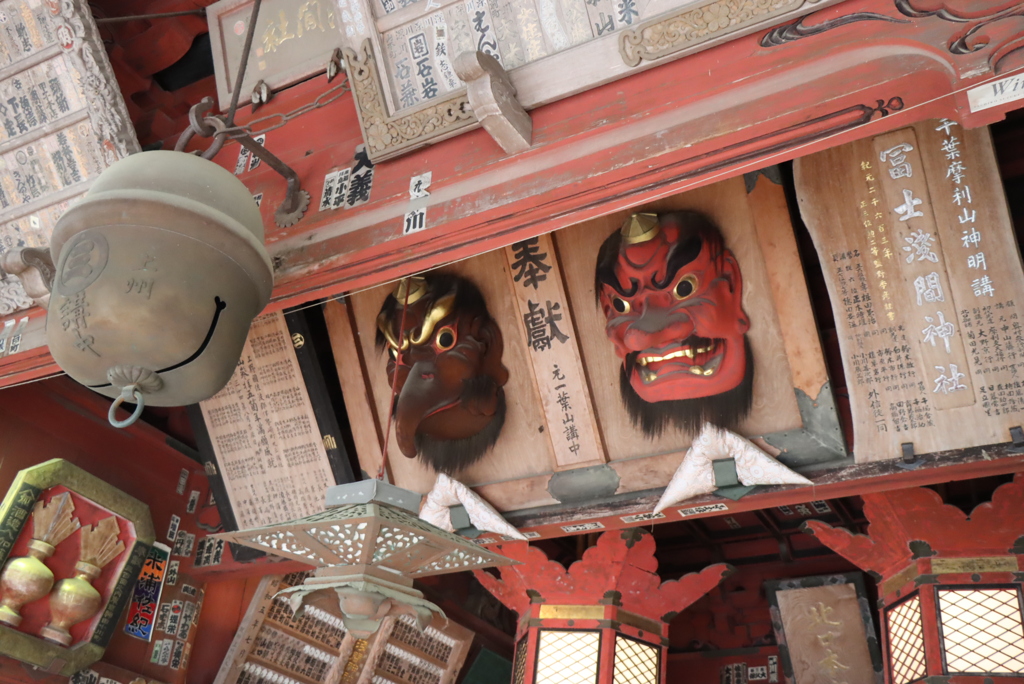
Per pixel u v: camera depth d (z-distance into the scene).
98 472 8.77
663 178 4.95
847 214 6.47
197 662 9.41
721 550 11.02
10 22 6.45
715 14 5.08
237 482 8.94
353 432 8.48
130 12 7.59
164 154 5.18
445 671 10.60
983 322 6.29
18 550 7.98
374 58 6.07
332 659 9.96
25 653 7.78
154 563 9.12
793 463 6.95
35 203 6.83
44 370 6.69
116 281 4.62
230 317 4.95
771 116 4.68
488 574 9.36
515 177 5.44
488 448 7.96
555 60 5.50
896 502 7.76
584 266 7.36
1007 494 7.39
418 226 5.65
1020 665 7.07
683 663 10.93
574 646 8.52
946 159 6.17
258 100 7.29
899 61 4.46
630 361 7.32
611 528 7.76
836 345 7.00
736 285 6.94
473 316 7.78
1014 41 4.11
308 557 5.18
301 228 6.16
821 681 9.71
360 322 8.23
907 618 7.68
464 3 5.82
